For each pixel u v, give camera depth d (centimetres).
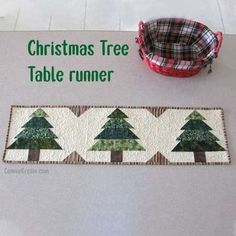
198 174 147
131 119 159
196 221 136
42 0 207
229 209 139
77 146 151
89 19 199
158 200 140
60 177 144
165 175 146
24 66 175
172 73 170
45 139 152
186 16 206
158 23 177
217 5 212
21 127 155
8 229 132
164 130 156
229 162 150
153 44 178
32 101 163
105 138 153
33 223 133
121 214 137
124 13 204
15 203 137
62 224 134
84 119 158
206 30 175
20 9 201
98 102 164
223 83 174
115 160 148
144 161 148
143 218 136
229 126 161
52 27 194
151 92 169
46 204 138
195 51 180
